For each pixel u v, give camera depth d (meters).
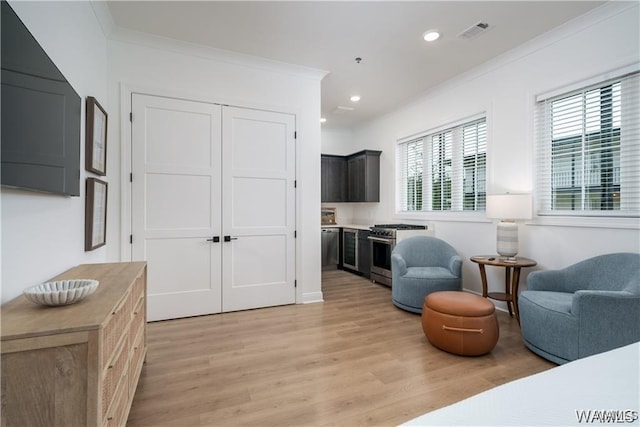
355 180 5.98
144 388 1.96
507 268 3.24
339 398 1.87
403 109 5.05
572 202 2.90
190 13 2.62
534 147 3.14
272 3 2.49
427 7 2.55
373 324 3.08
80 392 1.05
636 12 2.42
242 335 2.79
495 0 2.46
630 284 2.09
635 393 0.87
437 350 2.50
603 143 2.69
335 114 5.48
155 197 3.10
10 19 1.15
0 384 0.99
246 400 1.85
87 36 2.30
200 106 3.27
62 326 1.04
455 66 3.62
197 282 3.28
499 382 2.04
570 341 2.13
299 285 3.76
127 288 1.53
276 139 3.63
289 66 3.60
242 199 3.47
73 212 1.96
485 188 3.75
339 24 2.79
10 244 1.26
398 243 4.02
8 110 1.15
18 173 1.23
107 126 2.79
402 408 1.78
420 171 4.85
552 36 2.93
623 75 2.53
